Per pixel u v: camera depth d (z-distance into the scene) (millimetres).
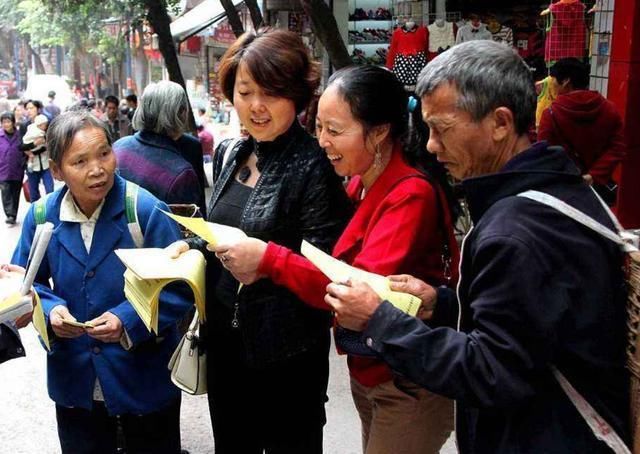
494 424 1524
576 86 4773
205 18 13047
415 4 8836
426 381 1466
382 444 2080
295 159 2229
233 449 2455
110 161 2357
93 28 18312
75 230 2432
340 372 4480
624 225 5781
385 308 1536
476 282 1441
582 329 1425
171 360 2441
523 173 1478
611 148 4527
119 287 2416
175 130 3656
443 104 1505
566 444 1448
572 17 6020
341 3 9477
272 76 2119
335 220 2244
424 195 1959
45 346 2309
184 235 3072
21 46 36938
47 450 3633
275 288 2205
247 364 2271
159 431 2598
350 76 1967
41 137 9641
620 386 1488
